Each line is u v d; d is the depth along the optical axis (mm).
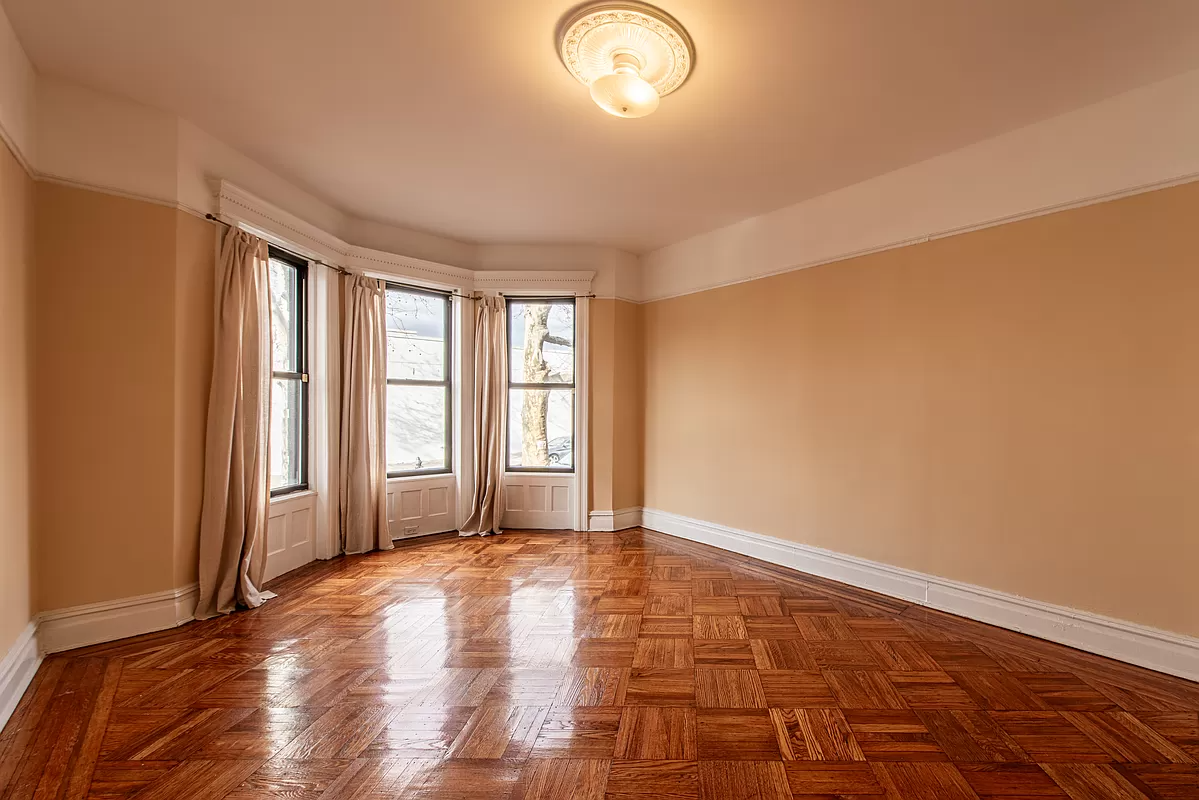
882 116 3006
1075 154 2896
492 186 4023
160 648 2805
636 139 3299
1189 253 2549
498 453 5438
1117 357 2750
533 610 3377
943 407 3422
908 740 2066
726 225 4848
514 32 2354
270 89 2822
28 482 2621
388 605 3443
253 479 3455
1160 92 2629
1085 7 2156
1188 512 2543
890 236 3705
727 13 2211
